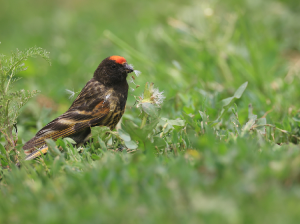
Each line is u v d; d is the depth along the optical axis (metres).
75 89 15.09
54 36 22.55
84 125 8.67
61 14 25.59
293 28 17.48
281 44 16.17
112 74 8.89
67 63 17.80
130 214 4.63
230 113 9.80
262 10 18.02
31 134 10.93
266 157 5.62
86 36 21.92
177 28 14.59
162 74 14.48
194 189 4.91
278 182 5.00
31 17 27.80
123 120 9.96
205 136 6.91
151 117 7.88
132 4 26.77
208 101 10.22
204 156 5.51
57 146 7.88
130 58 15.84
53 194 5.39
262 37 16.28
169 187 5.04
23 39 22.92
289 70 14.47
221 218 4.38
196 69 14.09
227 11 18.06
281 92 12.45
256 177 4.96
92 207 4.82
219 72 14.34
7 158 7.68
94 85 8.98
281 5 18.03
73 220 4.57
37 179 6.19
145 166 5.76
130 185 5.31
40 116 11.59
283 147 6.57
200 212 4.52
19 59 7.76
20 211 5.01
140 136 7.23
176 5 22.06
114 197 5.04
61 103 14.46
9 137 8.03
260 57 14.34
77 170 6.58
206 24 16.02
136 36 17.09
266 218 4.36
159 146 7.34
